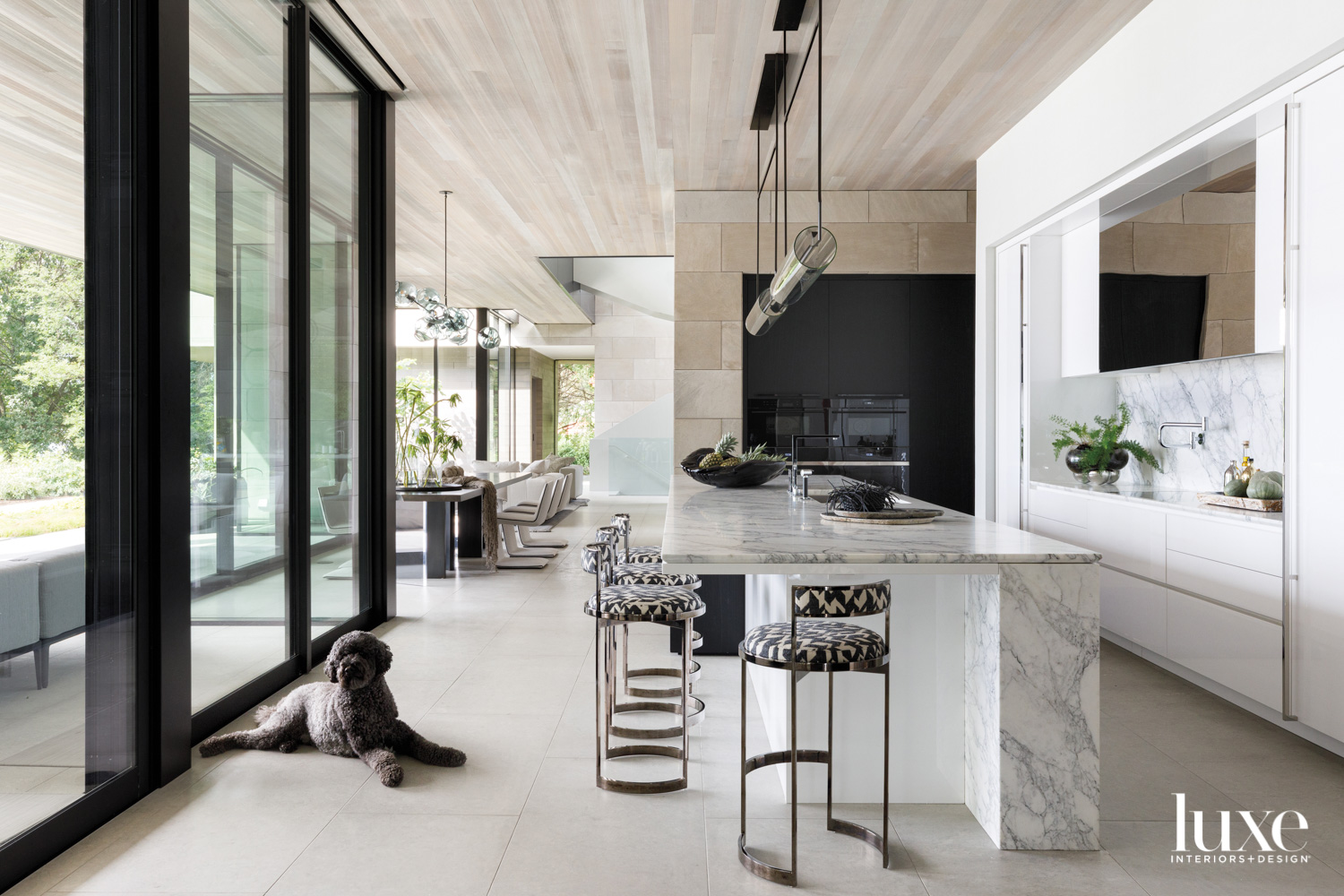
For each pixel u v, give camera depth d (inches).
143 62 110.0
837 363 264.5
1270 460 163.8
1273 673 129.9
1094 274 196.7
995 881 89.9
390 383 207.0
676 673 161.6
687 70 175.2
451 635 196.7
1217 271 150.9
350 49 170.4
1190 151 142.6
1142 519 170.9
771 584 127.5
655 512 475.2
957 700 110.3
